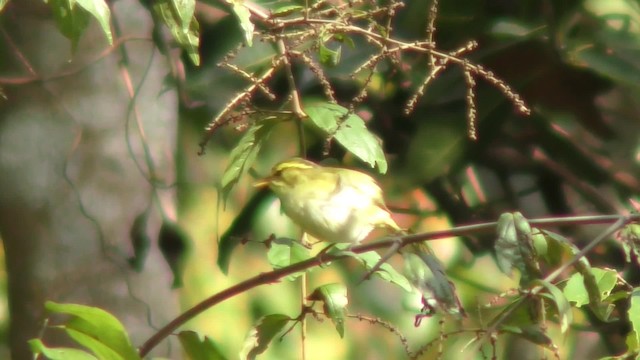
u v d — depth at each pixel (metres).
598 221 5.59
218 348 6.20
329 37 6.38
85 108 7.80
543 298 5.65
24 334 7.79
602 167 9.97
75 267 7.80
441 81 9.03
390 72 9.11
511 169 9.98
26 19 7.71
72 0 5.83
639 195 9.99
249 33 6.02
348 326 11.08
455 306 5.53
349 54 8.88
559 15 8.93
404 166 9.06
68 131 7.78
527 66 9.04
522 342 10.55
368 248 5.66
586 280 5.59
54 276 7.77
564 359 10.64
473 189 9.98
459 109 9.05
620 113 10.01
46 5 7.71
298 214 7.89
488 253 9.95
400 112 9.21
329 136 6.11
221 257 7.20
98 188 7.84
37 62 7.72
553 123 9.68
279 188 7.96
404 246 5.68
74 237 7.80
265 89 6.17
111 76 7.88
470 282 10.12
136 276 7.96
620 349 9.71
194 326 10.23
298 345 10.91
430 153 8.95
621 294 6.09
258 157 9.67
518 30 8.95
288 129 9.59
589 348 10.66
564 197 10.13
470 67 5.96
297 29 7.67
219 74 8.71
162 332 6.00
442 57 6.30
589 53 8.88
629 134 10.01
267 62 8.67
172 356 8.10
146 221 8.02
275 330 6.10
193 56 6.00
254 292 10.57
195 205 9.80
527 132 9.77
